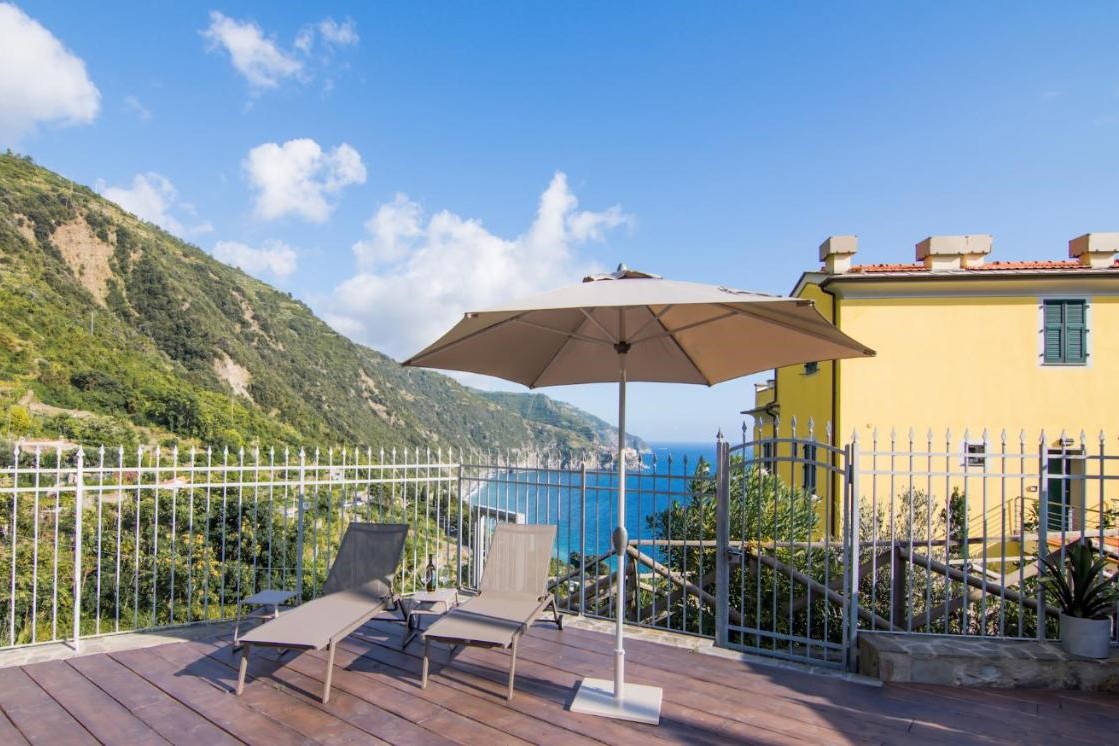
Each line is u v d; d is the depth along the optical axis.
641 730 3.50
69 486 4.87
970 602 6.34
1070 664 4.20
